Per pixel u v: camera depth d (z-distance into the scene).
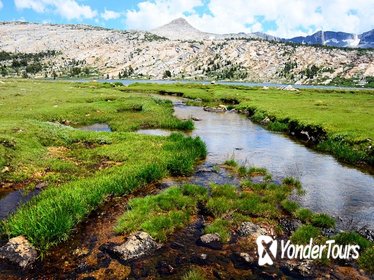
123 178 19.95
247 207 16.84
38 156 25.08
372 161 25.89
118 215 16.38
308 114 45.22
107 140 31.12
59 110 47.78
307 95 87.50
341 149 29.23
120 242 13.73
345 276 11.66
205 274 11.70
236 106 63.88
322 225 15.34
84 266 12.21
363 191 20.19
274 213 16.41
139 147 28.47
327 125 36.19
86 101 60.34
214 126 44.59
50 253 13.09
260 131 41.31
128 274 11.73
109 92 79.25
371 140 29.09
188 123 42.22
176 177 22.33
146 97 70.00
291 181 21.36
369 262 12.20
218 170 23.91
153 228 14.39
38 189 19.75
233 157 27.77
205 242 13.70
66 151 28.11
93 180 19.95
